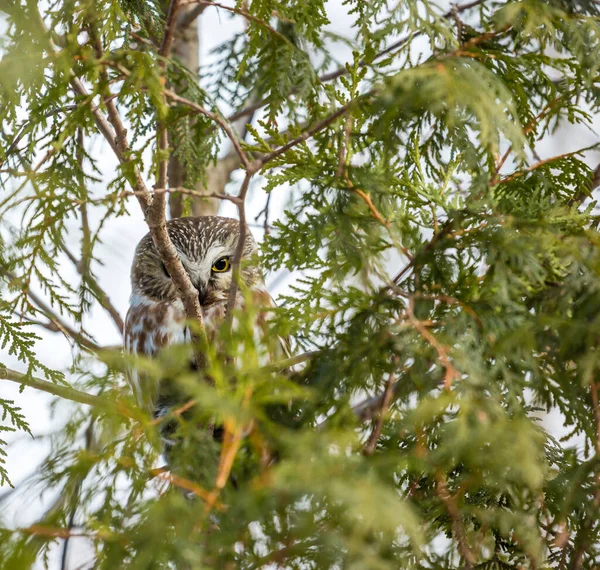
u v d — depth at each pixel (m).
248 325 3.94
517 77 5.43
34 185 5.11
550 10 5.04
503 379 4.87
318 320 5.10
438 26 4.98
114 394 4.36
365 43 5.27
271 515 3.96
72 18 5.11
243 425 3.78
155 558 3.49
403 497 4.95
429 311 4.86
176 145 6.37
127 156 5.09
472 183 5.00
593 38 5.45
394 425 4.46
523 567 5.09
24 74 4.63
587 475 4.72
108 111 5.33
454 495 4.59
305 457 3.46
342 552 3.85
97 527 3.63
